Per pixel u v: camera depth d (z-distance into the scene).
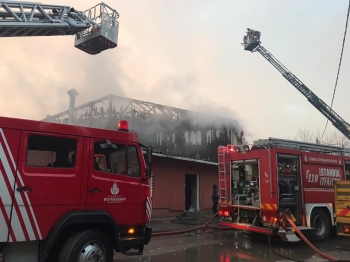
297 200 8.02
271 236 8.52
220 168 9.15
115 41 9.21
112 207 4.80
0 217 3.89
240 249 7.17
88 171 4.63
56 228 4.18
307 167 8.30
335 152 9.31
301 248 7.39
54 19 7.69
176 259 6.20
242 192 8.68
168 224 10.89
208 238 8.46
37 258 4.19
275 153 7.72
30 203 4.09
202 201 14.29
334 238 8.94
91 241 4.50
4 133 4.05
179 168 13.60
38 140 4.31
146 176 5.25
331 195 8.64
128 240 4.93
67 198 4.38
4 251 4.06
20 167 4.09
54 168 4.35
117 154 5.03
